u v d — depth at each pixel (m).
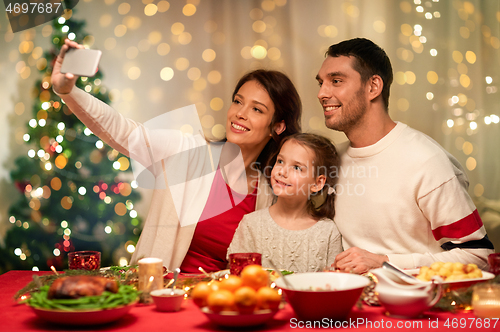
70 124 3.22
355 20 3.11
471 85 3.01
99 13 3.71
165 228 1.78
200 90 3.53
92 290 0.95
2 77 3.87
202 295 0.95
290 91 1.85
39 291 1.08
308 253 1.58
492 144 2.99
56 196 3.24
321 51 3.16
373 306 1.07
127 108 3.63
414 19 3.05
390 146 1.63
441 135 3.00
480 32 3.01
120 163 3.24
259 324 0.91
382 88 1.64
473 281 1.05
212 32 3.49
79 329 0.91
